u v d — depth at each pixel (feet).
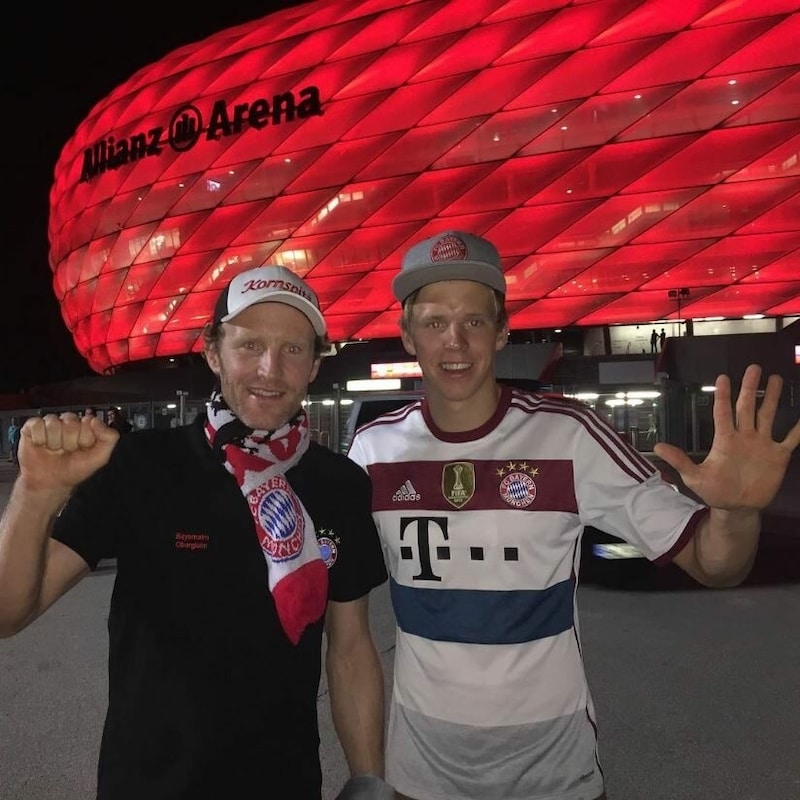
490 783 6.12
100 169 126.62
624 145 88.63
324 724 12.48
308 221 103.55
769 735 11.60
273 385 5.63
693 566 5.94
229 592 5.24
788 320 93.15
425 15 98.32
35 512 4.82
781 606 19.54
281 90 104.53
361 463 7.11
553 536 6.34
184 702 5.01
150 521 5.35
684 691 13.53
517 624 6.20
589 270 94.17
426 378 6.66
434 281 6.55
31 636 18.15
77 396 118.93
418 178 96.94
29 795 10.12
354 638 6.26
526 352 85.87
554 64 89.76
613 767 10.65
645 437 78.54
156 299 118.32
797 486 49.75
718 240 88.33
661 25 85.97
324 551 5.86
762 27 82.17
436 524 6.48
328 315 104.53
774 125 83.05
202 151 111.34
